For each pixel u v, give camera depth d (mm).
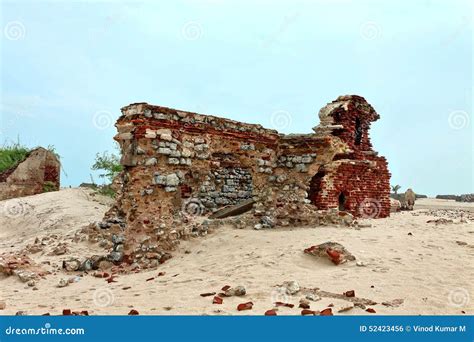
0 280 8898
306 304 6043
